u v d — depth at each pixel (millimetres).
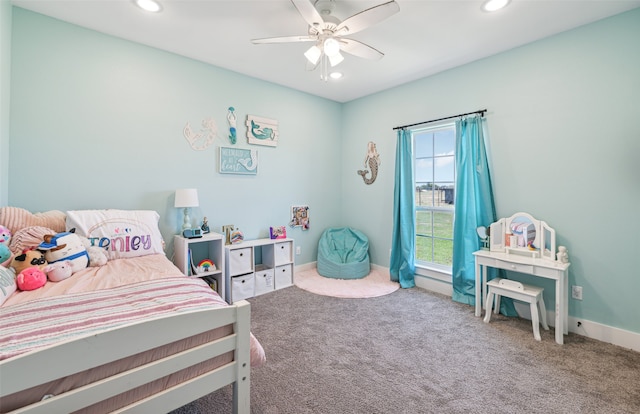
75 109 2404
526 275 2674
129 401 972
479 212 2920
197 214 3125
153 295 1435
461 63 3061
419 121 3514
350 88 3865
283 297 3217
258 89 3561
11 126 2148
